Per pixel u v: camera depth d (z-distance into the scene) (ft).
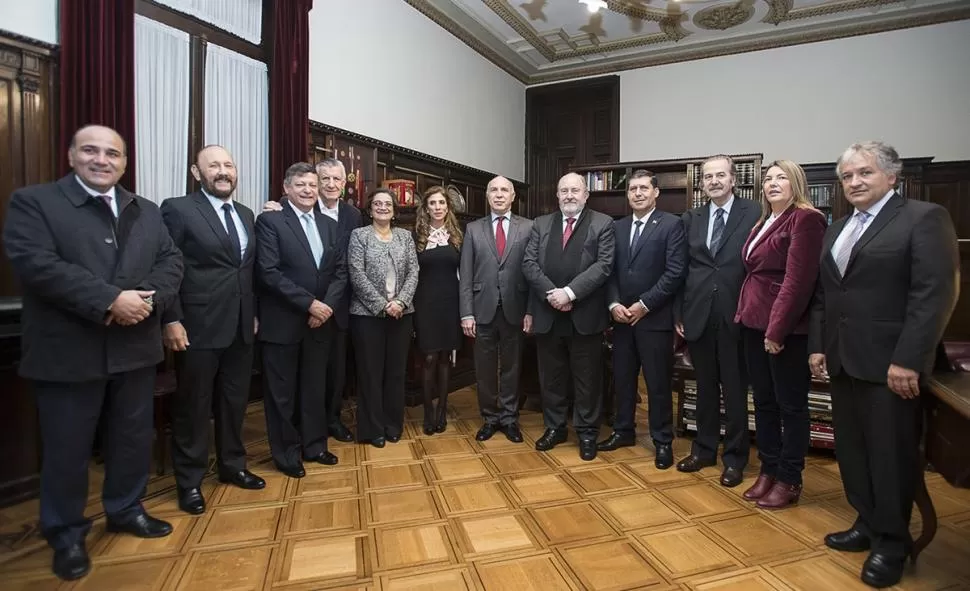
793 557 6.24
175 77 10.69
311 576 5.77
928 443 5.65
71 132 8.83
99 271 5.87
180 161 10.81
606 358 11.57
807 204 7.22
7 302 7.10
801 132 19.79
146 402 6.59
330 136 13.75
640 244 9.05
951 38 17.71
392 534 6.68
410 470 8.79
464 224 17.06
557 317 9.45
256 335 8.48
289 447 8.55
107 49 9.21
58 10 8.86
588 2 17.02
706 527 6.92
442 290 10.48
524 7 17.83
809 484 8.33
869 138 18.89
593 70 22.66
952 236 5.43
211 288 7.27
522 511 7.34
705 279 8.34
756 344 7.68
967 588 5.63
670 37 20.24
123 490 6.57
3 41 8.19
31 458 7.81
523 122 24.03
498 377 10.98
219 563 6.00
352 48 14.42
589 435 9.50
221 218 7.53
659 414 9.07
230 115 11.80
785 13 18.30
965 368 6.40
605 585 5.65
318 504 7.50
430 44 17.51
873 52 18.71
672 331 9.11
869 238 5.71
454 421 11.68
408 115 16.60
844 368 5.90
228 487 8.03
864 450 6.16
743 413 8.21
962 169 17.34
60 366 5.66
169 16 10.57
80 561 5.82
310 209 8.77
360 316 9.58
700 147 21.29
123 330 6.07
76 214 5.82
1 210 8.30
